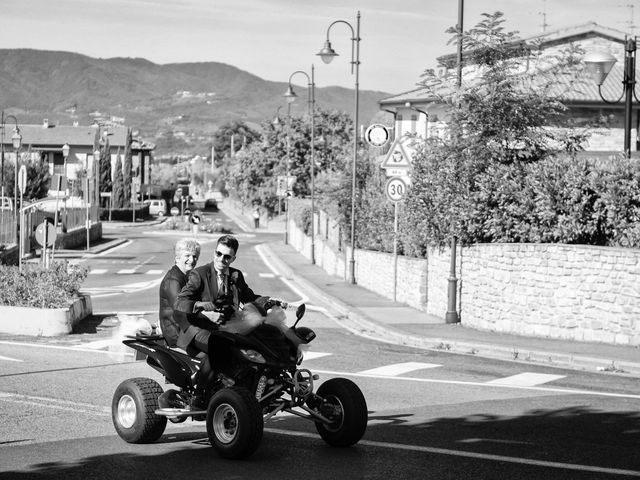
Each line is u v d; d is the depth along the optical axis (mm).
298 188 101250
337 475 9211
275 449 10422
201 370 10312
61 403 13359
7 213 48844
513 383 16016
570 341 21172
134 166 165000
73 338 21172
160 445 10695
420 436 11188
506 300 23062
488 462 9812
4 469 9391
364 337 23125
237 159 128750
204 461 9820
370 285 36469
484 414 12836
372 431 11508
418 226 27938
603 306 20828
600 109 51375
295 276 44594
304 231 61250
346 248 41531
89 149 161875
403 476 9180
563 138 26016
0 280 23125
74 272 25531
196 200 185500
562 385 15875
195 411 10398
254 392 10062
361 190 41719
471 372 17312
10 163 98375
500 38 25125
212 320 10000
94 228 74750
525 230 23047
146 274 44562
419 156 29000
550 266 21891
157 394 10703
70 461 9797
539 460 9922
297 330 10156
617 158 21469
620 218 21203
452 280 24938
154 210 136875
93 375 16016
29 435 11219
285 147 103625
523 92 25516
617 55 55312
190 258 10914
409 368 17719
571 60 25594
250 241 82500
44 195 99625
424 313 27875
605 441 11023
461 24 25328
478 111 24875
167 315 10789
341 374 16844
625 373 17750
